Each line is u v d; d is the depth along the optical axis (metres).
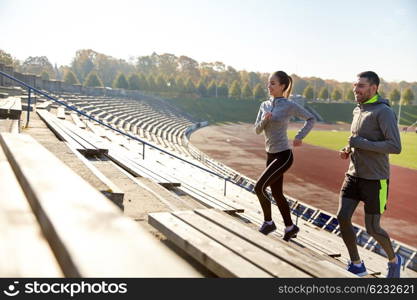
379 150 3.42
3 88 25.98
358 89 3.61
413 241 18.30
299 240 8.46
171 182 8.06
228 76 178.88
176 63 170.75
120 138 24.38
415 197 27.00
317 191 28.64
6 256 1.13
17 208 1.61
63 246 1.02
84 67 161.50
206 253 1.96
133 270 0.90
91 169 4.81
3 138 3.31
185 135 66.31
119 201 3.83
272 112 4.17
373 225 3.65
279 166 4.21
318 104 139.75
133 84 122.44
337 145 60.19
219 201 7.95
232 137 70.94
